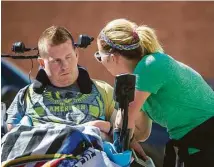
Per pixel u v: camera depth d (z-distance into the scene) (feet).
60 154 31.50
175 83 36.11
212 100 37.96
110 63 36.52
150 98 37.27
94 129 33.55
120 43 35.70
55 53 35.86
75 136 32.01
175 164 37.73
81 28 85.97
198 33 84.23
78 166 31.27
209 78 83.10
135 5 84.84
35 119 36.29
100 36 36.58
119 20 36.68
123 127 33.27
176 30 84.38
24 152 31.86
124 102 32.86
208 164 36.83
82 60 82.23
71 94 36.70
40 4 86.79
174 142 37.86
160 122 38.34
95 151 32.12
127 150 33.73
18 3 87.40
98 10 85.66
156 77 35.42
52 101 36.52
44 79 37.04
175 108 36.86
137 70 35.68
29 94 37.09
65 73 36.27
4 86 71.97
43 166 31.14
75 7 86.17
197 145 37.06
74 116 36.24
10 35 87.40
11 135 32.68
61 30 36.24
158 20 84.64
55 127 32.78
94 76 82.23
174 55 84.53
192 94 36.86
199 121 37.19
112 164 32.24
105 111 37.37
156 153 64.39
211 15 83.87
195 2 84.12
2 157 32.12
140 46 36.19
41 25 86.84
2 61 73.61
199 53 84.23
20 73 74.13
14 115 36.99
